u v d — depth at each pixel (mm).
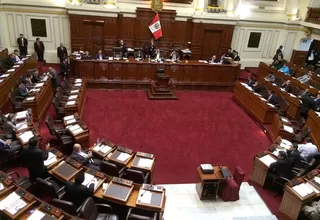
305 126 9508
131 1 15922
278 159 7199
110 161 6637
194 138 9859
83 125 8219
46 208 4750
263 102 11023
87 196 5332
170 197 6898
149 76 13773
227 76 14609
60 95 10336
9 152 7012
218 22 16750
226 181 6785
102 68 13234
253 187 7543
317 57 19281
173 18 16406
